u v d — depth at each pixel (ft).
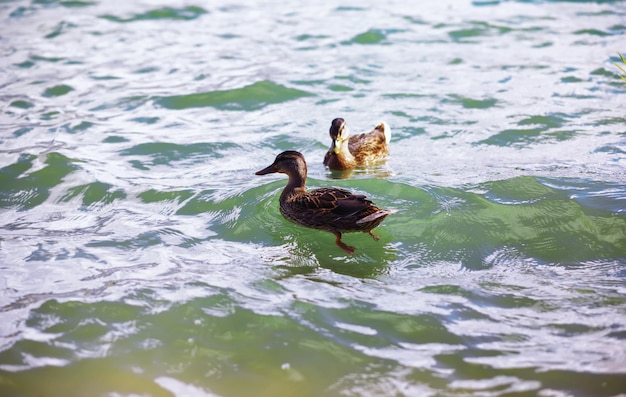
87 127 40.37
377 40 54.70
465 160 36.24
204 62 50.78
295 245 28.68
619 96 43.60
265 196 32.22
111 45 54.34
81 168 34.86
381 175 34.86
